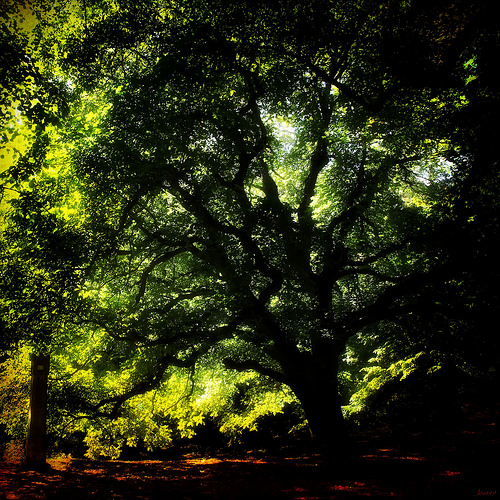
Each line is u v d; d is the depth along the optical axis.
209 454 18.83
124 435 16.36
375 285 14.06
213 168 10.02
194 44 9.08
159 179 10.08
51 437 14.95
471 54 7.81
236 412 18.75
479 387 13.83
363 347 20.44
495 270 8.58
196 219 11.26
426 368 15.23
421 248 10.21
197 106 9.80
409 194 15.80
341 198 14.18
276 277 10.54
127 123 9.27
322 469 10.05
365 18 8.40
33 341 9.40
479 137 8.23
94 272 10.79
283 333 11.59
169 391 16.84
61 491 8.45
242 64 10.62
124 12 10.23
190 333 11.11
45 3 10.04
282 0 8.54
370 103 9.61
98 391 14.59
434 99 9.23
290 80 10.55
